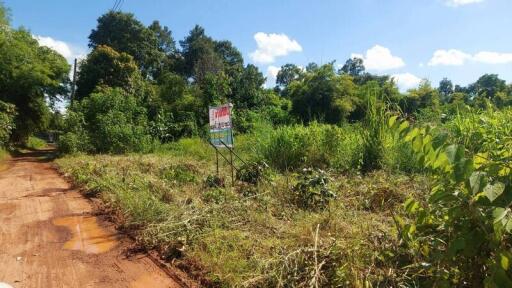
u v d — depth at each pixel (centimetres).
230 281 337
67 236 499
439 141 240
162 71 4000
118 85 2984
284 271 328
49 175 1088
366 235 375
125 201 592
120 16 3941
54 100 2916
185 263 392
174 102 2323
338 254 336
